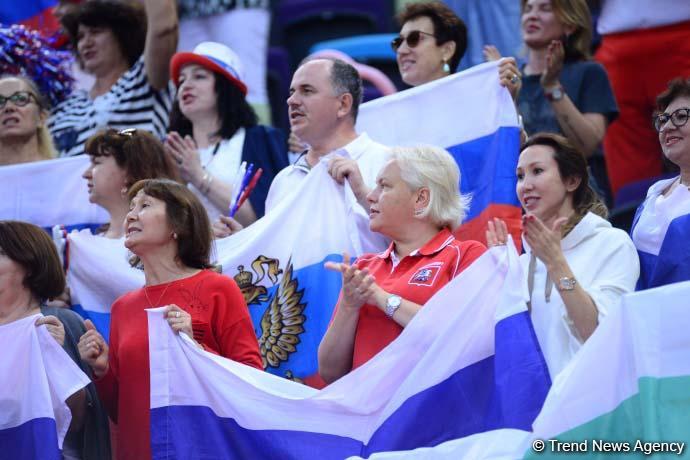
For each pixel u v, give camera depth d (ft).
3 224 63.67
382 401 57.36
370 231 67.21
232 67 80.64
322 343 59.93
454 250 59.88
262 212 77.25
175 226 61.98
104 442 62.44
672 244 61.87
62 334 61.16
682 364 50.31
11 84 82.17
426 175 60.70
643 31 92.48
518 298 55.77
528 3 81.15
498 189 71.15
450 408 55.83
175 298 61.05
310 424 57.77
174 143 77.05
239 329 60.90
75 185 79.92
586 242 57.06
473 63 101.96
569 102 78.07
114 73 88.33
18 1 103.30
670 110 62.69
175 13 85.40
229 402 58.39
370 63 112.98
